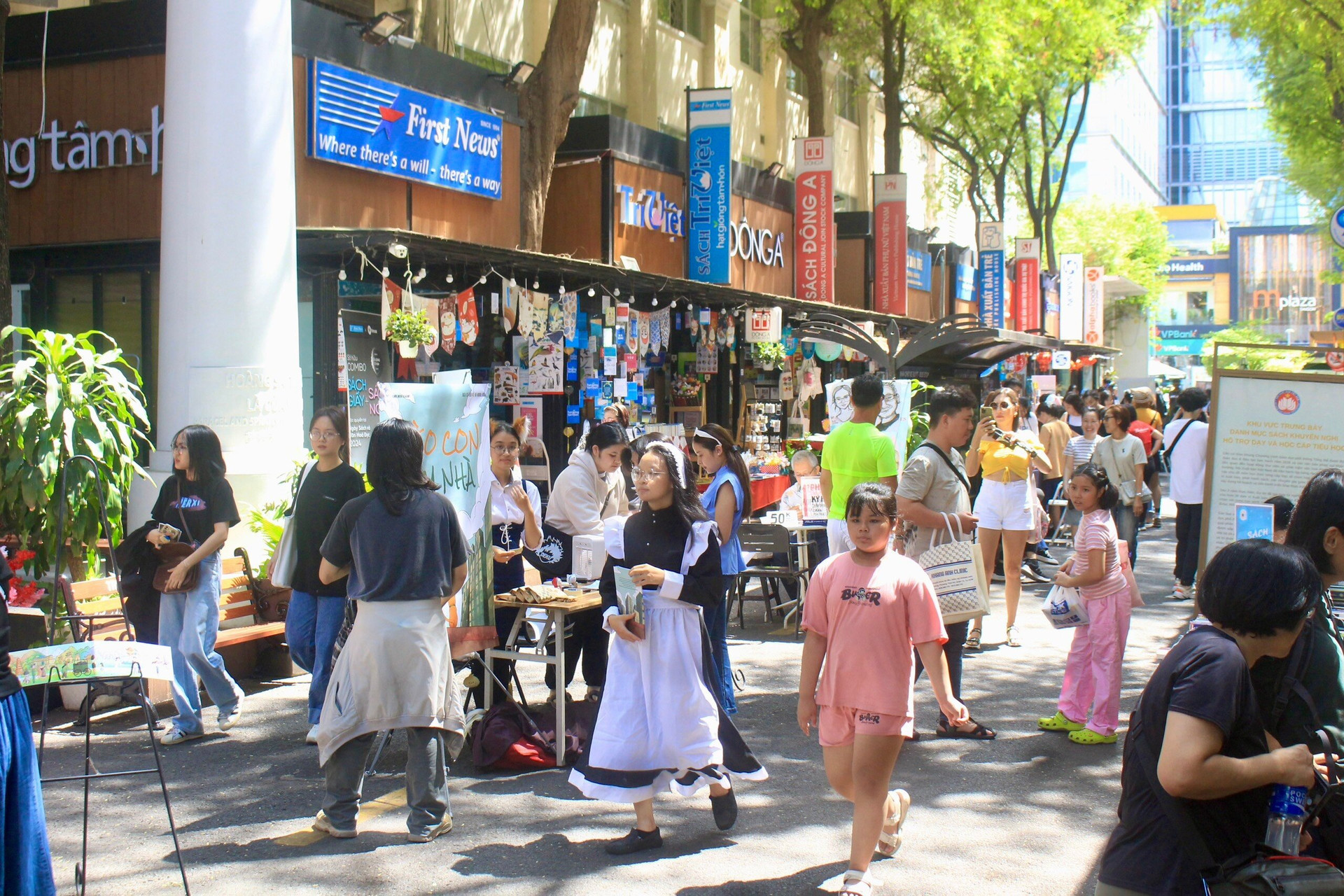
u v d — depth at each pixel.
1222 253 112.25
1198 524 11.32
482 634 6.04
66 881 4.59
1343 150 31.52
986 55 23.55
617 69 18.88
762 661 8.75
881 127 31.14
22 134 10.48
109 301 10.38
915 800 5.66
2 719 3.29
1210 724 2.64
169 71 8.57
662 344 13.89
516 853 4.91
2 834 3.27
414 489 4.99
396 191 11.17
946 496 6.64
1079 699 6.73
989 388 24.06
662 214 15.60
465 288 11.48
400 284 10.86
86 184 10.24
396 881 4.61
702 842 5.06
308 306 9.92
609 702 4.93
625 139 14.78
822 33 22.58
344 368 9.80
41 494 7.12
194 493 6.60
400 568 4.91
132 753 6.29
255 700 7.42
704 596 4.92
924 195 33.47
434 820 5.07
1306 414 5.09
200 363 8.39
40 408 7.23
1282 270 101.44
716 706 5.02
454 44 13.96
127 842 5.02
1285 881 2.60
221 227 8.38
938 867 4.80
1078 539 6.63
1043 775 6.06
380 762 6.21
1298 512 3.57
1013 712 7.34
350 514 4.96
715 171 16.17
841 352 16.64
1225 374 5.20
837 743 4.54
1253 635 2.78
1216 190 145.25
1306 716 3.02
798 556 10.26
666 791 5.04
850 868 4.43
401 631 4.91
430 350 9.83
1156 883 2.76
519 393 12.16
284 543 6.30
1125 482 12.09
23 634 7.10
